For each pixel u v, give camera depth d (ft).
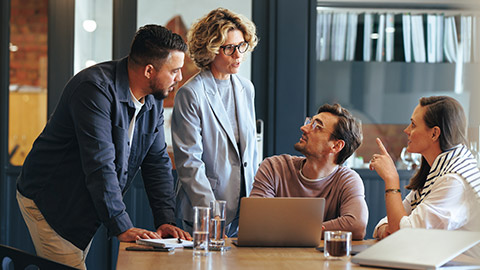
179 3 12.91
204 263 5.25
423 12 13.34
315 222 6.30
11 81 12.77
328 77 13.21
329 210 7.50
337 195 7.49
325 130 7.35
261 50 12.96
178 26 12.92
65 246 7.91
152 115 7.98
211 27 8.66
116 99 7.29
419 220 6.48
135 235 6.81
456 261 5.19
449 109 6.91
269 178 7.66
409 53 13.38
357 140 7.45
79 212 7.55
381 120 13.33
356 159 13.19
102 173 7.03
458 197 6.52
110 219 7.00
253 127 9.37
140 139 7.89
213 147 8.88
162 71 7.43
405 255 4.99
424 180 7.30
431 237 5.18
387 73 13.33
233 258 5.51
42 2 12.80
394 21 13.33
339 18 13.20
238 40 8.77
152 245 6.24
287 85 12.96
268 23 12.94
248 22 8.89
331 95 13.21
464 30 13.37
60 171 7.59
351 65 13.26
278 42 12.93
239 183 9.00
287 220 6.24
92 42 12.82
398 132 13.34
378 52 13.32
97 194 7.00
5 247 5.74
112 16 12.82
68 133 7.46
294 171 7.66
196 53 8.87
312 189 7.56
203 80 8.94
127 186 8.10
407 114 13.38
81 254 8.07
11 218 12.76
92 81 7.14
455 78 13.42
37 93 12.80
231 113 9.14
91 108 7.07
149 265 5.14
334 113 7.47
